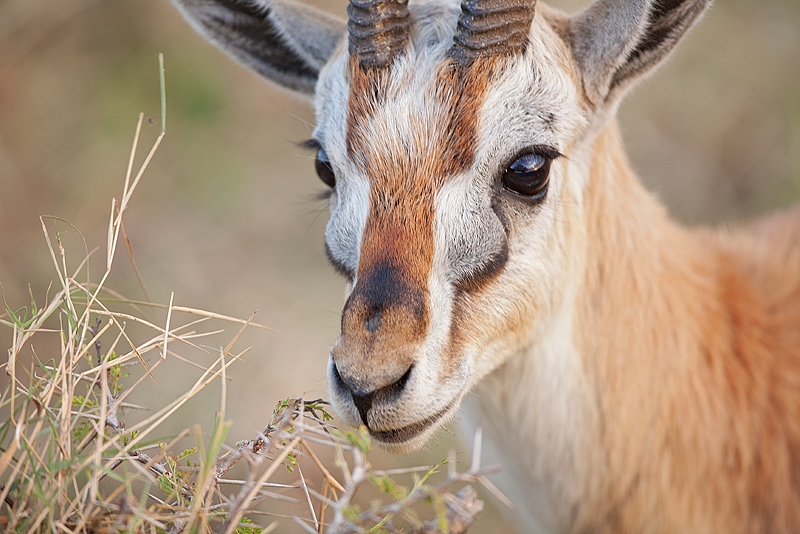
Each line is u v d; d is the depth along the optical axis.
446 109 7.80
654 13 8.66
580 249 8.92
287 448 6.62
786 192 17.56
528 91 8.01
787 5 19.62
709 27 19.38
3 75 18.83
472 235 7.79
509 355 8.63
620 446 9.28
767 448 9.47
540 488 9.74
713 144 18.55
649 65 8.84
